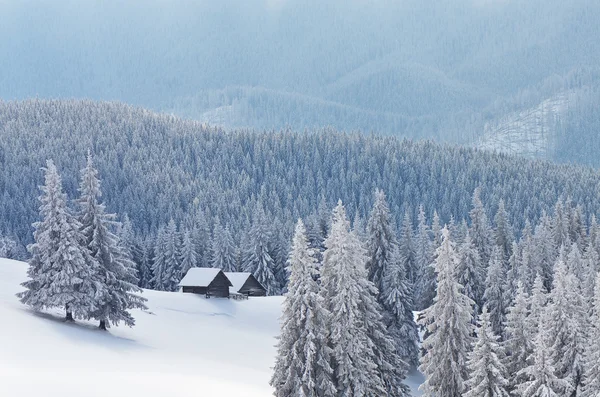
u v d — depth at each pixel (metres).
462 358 43.66
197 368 63.78
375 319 48.88
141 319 84.00
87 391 45.22
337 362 44.03
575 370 44.25
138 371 56.41
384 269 73.12
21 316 66.62
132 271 71.81
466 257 75.38
